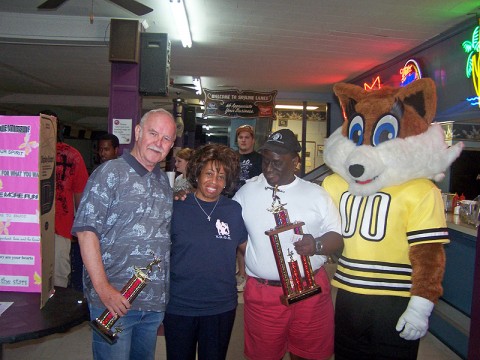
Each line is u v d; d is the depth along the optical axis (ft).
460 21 13.99
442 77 15.35
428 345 10.89
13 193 5.31
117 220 5.55
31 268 5.42
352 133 7.11
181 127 28.14
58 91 33.71
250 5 13.21
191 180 6.39
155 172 5.92
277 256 6.17
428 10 13.10
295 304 6.61
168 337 6.27
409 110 6.65
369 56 18.71
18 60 22.20
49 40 16.21
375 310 6.49
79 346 9.86
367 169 6.40
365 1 12.55
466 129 14.83
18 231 5.36
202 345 6.26
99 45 16.61
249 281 6.95
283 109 33.40
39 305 5.29
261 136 30.45
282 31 15.65
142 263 5.61
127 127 12.91
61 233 10.84
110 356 5.58
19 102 35.81
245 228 6.79
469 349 8.29
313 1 12.67
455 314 10.87
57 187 10.69
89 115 47.78
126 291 5.19
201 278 6.09
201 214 6.24
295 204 6.61
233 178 6.39
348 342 6.76
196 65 21.93
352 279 6.64
